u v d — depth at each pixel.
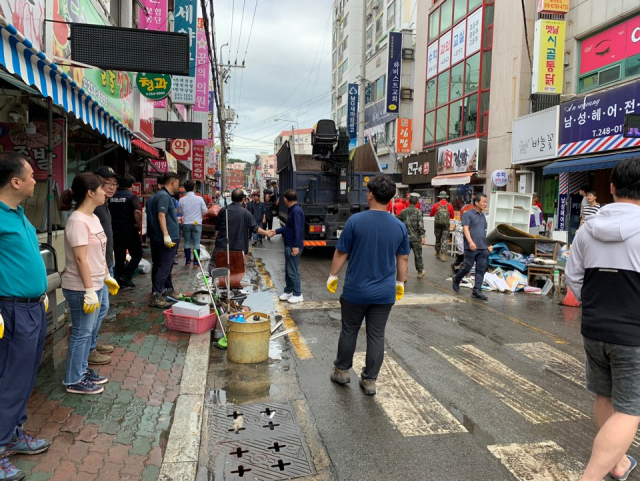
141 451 3.19
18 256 2.82
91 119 5.54
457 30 22.66
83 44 5.40
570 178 14.62
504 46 18.33
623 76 12.88
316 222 12.45
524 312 7.33
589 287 2.81
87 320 3.89
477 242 8.15
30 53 3.76
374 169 13.89
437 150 24.05
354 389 4.38
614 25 13.19
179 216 11.35
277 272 10.48
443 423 3.77
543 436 3.59
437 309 7.44
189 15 17.91
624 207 2.72
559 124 14.29
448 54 23.64
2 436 2.80
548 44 14.88
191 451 3.21
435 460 3.25
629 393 2.62
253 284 9.12
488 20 20.19
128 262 8.70
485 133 20.34
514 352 5.46
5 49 3.42
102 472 2.93
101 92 8.77
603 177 14.06
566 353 5.45
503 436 3.58
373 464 3.20
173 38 5.62
